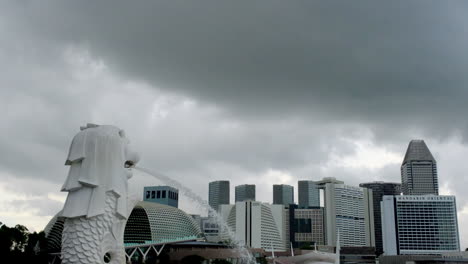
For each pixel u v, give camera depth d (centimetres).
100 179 3759
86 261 3644
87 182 3716
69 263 3669
